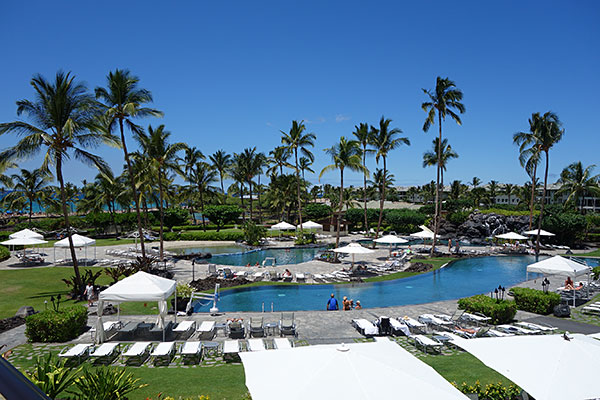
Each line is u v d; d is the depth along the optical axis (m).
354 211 62.41
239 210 62.78
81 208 67.94
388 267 31.47
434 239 38.34
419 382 6.99
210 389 10.16
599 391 7.18
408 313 18.61
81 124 21.00
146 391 10.02
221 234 52.38
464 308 17.98
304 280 27.23
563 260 20.95
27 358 12.55
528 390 7.31
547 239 46.12
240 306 21.88
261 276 27.58
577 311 19.14
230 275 27.64
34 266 31.33
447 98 35.34
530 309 19.00
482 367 11.94
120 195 53.03
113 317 17.48
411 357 8.05
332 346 8.10
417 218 56.62
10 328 15.62
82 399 7.80
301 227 47.19
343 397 6.61
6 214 77.06
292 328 15.48
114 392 8.23
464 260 37.09
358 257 37.53
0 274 27.81
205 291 24.19
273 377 7.20
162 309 14.54
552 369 7.71
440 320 16.41
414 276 29.23
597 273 26.06
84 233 56.66
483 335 14.97
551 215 45.62
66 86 20.45
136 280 14.96
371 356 7.70
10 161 19.73
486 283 27.88
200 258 37.22
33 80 19.91
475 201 102.19
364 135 43.53
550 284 26.06
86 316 15.59
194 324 15.99
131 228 56.94
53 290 22.95
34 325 13.89
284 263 36.09
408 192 140.00
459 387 9.84
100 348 12.59
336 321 17.30
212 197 73.31
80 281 21.67
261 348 13.08
